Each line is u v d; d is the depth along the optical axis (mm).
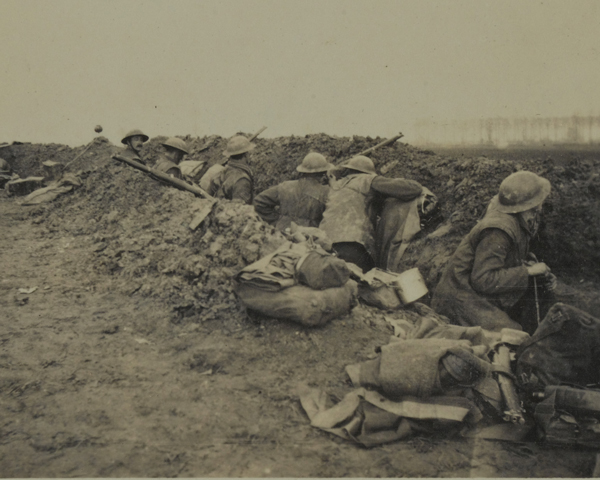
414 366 2418
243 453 2223
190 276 3781
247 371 2855
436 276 4215
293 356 2988
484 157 5094
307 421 2455
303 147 7066
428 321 3189
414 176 5391
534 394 2496
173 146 6238
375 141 6477
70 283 4156
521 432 2443
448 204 4820
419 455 2264
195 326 3354
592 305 3211
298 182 4957
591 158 4641
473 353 2508
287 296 3125
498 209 3422
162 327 3385
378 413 2408
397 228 4477
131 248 4457
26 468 2111
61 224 5742
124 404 2557
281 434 2354
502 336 3039
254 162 7461
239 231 3887
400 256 4453
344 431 2354
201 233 4219
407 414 2377
